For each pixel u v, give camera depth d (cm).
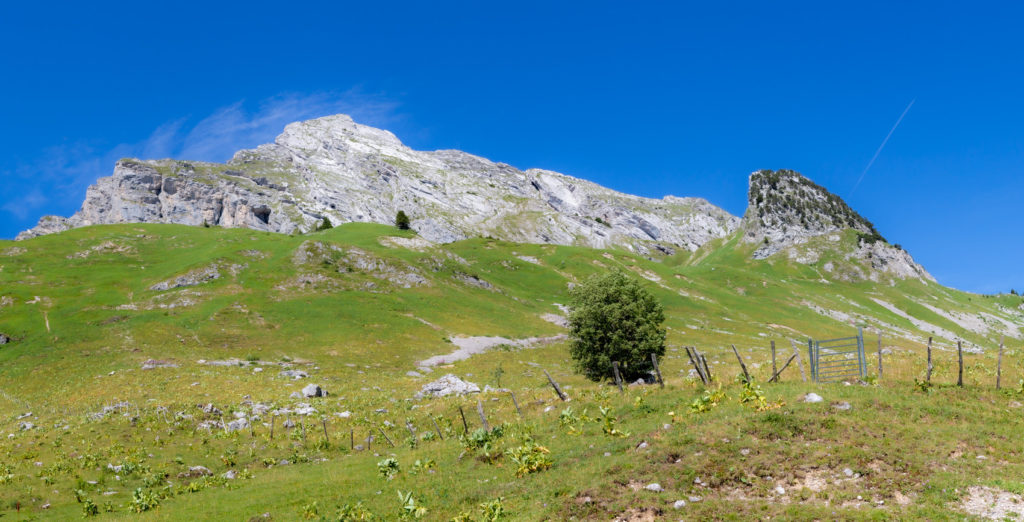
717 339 12062
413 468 2578
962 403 2373
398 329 10512
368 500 2267
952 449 1942
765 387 2773
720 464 1942
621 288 6625
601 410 2666
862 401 2367
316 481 2723
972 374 3092
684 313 15038
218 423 4325
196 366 7800
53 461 3167
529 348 10588
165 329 9212
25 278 11462
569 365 9094
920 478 1748
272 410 4991
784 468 1888
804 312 17475
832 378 3012
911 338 16200
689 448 2075
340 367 8500
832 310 18500
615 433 2464
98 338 8662
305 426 4347
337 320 10512
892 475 1781
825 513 1591
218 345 8944
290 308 10812
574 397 3509
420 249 16512
